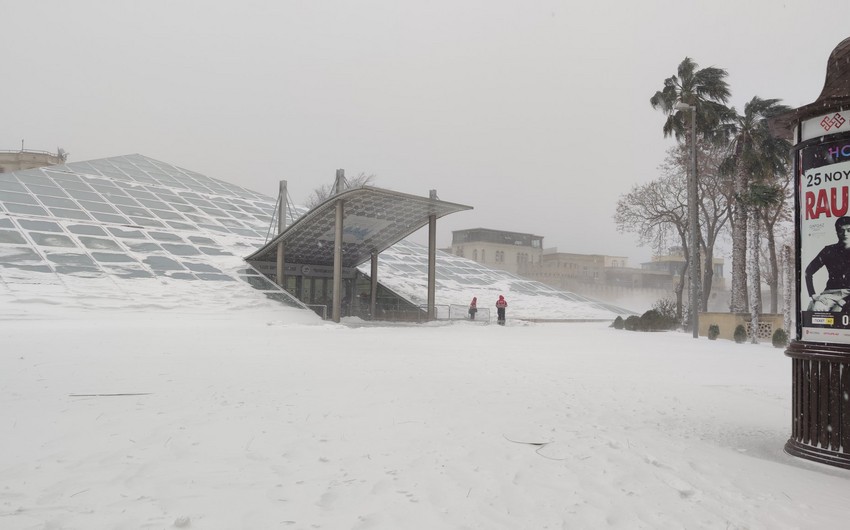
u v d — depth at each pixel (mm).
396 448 5328
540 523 3621
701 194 36125
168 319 23922
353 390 8430
